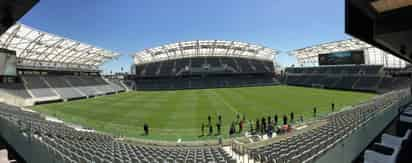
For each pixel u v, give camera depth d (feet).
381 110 38.91
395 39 12.61
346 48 198.18
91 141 42.98
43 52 143.84
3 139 41.47
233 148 40.09
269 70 275.59
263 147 34.45
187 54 253.03
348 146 21.91
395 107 47.32
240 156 33.88
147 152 34.88
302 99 121.08
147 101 127.13
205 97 139.64
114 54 197.26
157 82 238.48
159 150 38.75
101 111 95.30
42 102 127.65
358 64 193.47
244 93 158.61
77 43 141.38
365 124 27.91
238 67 260.01
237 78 252.01
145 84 235.40
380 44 13.92
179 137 55.26
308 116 75.61
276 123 59.93
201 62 254.88
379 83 168.35
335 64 200.13
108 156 27.91
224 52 250.57
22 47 126.21
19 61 140.77
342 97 129.80
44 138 33.47
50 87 149.69
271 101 113.70
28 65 147.64
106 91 188.65
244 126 64.28
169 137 55.47
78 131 50.47
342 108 89.30
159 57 253.03
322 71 231.09
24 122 42.93
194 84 231.30
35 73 155.33
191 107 100.89
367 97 128.16
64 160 19.72
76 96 153.79
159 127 66.28
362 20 11.59
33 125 42.27
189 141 50.90
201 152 35.27
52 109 103.09
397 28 11.00
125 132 61.11
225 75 251.80
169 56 252.62
